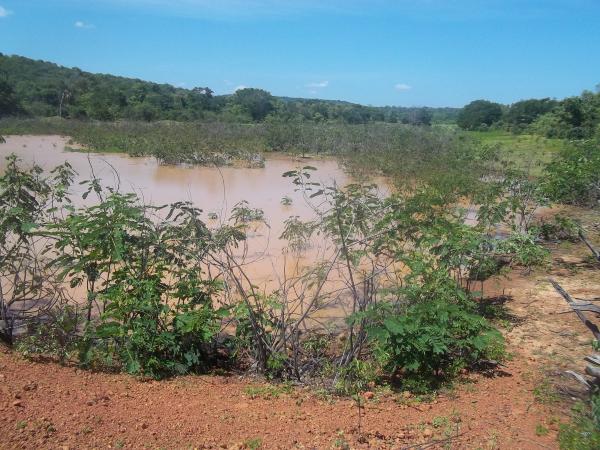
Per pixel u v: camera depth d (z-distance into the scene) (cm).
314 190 1841
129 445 387
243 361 622
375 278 724
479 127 4525
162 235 639
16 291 608
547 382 550
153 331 546
